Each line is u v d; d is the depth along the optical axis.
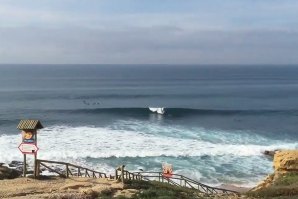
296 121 64.00
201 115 67.62
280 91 121.88
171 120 61.06
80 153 36.25
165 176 24.61
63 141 41.47
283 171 25.16
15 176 21.55
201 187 27.92
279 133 52.47
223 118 65.44
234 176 32.25
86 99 92.69
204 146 41.12
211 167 34.38
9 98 92.12
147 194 17.27
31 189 17.31
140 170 30.41
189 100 93.88
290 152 25.44
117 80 173.00
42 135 44.59
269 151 39.47
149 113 67.81
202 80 178.75
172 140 43.78
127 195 17.16
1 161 33.03
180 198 18.09
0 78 183.38
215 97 101.19
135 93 109.06
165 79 183.88
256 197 20.95
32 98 92.75
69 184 18.12
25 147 19.00
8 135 45.06
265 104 87.50
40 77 196.50
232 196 21.31
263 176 32.34
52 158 34.69
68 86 133.12
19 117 62.16
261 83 161.50
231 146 41.28
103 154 36.16
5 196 16.25
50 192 17.08
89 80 172.12
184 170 33.22
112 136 44.97
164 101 91.31
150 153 37.09
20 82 153.25
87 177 20.19
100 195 16.94
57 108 73.56
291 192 20.92
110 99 93.81
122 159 35.50
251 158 37.56
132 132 48.16
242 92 116.50
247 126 57.66
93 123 55.81
